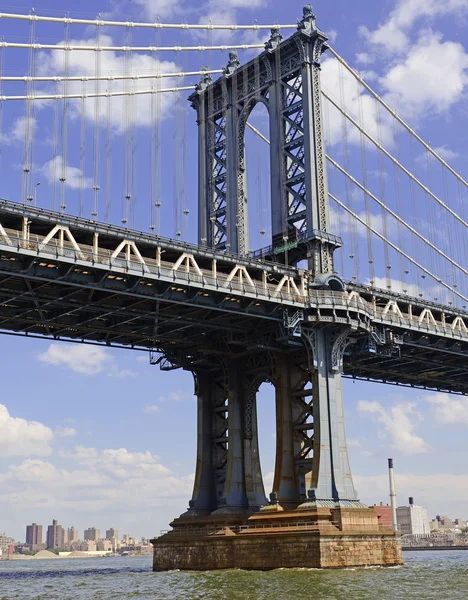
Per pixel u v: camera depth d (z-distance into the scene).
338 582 63.91
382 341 90.06
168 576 79.50
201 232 98.50
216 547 84.06
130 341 88.12
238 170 96.31
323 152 89.75
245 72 97.31
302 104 90.81
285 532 78.12
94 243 69.25
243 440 90.31
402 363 106.88
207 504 91.31
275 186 91.31
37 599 59.03
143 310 78.62
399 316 92.81
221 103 100.31
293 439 86.38
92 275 69.56
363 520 79.44
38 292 72.06
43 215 66.56
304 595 55.09
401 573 73.31
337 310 83.88
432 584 62.28
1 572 137.50
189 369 93.25
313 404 82.88
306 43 91.94
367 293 90.69
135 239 71.56
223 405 94.75
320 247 86.69
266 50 94.56
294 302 81.25
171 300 73.81
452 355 105.88
